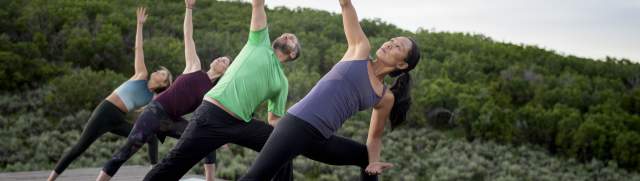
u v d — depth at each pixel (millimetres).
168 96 3451
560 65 34562
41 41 21844
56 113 17281
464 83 26969
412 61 2492
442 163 16953
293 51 2975
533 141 21078
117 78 18953
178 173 2865
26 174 4965
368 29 36594
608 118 22438
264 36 2916
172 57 22547
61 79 18625
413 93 22844
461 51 34312
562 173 18031
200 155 2846
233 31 31672
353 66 2451
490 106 22016
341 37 33344
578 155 20125
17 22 22562
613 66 35406
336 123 2451
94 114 3795
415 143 18703
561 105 23891
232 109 2787
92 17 26844
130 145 3383
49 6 25234
